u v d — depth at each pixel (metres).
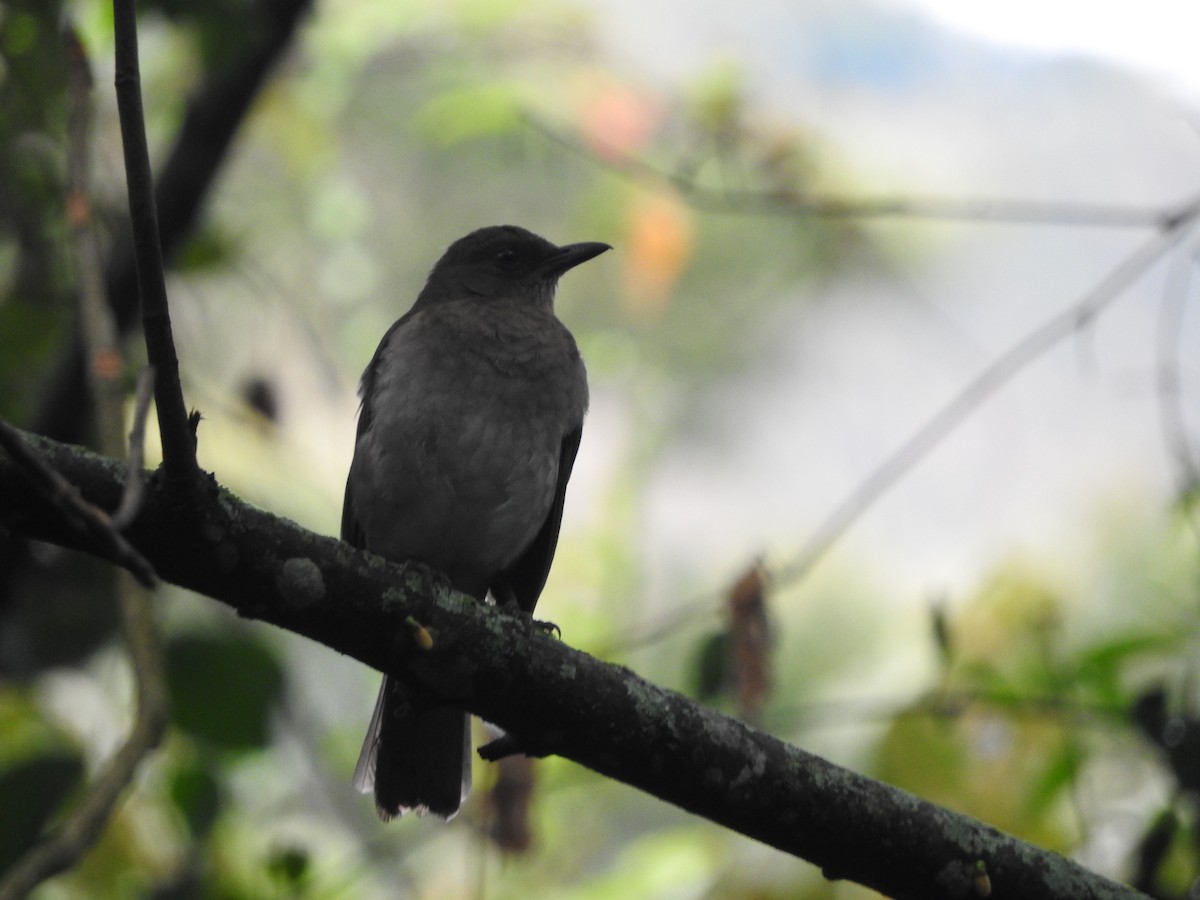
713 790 6.31
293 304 11.29
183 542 5.86
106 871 9.09
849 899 9.11
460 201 15.20
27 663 9.71
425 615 6.18
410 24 13.86
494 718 6.34
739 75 12.77
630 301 15.48
